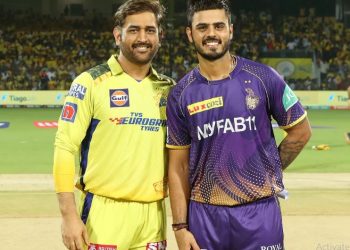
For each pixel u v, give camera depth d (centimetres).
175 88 354
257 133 342
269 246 346
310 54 3319
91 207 374
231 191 343
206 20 336
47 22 3803
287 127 351
